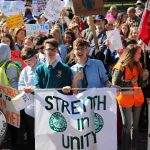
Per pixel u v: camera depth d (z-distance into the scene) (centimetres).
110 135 682
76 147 688
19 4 1323
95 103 679
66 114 684
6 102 725
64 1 1474
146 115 901
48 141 691
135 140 775
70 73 712
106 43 896
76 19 1385
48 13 1270
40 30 1194
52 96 684
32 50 755
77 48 704
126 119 754
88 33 1101
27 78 756
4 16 1362
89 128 683
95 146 686
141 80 773
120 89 729
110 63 906
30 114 732
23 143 800
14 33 1034
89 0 886
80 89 678
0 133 720
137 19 1359
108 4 2761
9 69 758
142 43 892
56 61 710
